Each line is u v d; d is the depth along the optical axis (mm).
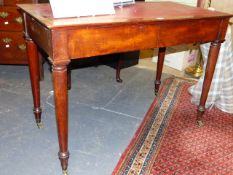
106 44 1236
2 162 1482
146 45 1375
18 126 1812
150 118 2000
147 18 1344
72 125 1863
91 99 2238
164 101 2270
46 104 2107
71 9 1235
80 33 1145
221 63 1981
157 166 1514
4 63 2594
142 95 2375
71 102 2164
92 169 1480
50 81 2514
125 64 2773
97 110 2080
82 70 2814
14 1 2318
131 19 1291
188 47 2857
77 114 2002
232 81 2064
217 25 1625
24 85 2402
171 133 1834
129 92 2414
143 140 1738
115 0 1676
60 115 1270
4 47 2518
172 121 1980
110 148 1661
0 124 1818
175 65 2955
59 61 1144
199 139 1790
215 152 1671
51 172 1441
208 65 1771
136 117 2023
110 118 1985
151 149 1656
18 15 2377
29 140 1680
